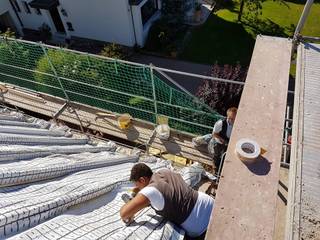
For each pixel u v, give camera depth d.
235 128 2.79
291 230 2.08
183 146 5.74
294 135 2.75
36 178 2.77
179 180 2.97
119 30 15.48
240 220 2.10
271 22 16.34
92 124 6.32
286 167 4.06
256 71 3.49
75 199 2.59
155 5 16.28
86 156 4.21
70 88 7.21
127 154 5.28
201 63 14.45
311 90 3.21
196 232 2.93
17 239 1.87
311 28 15.68
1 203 2.11
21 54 7.25
